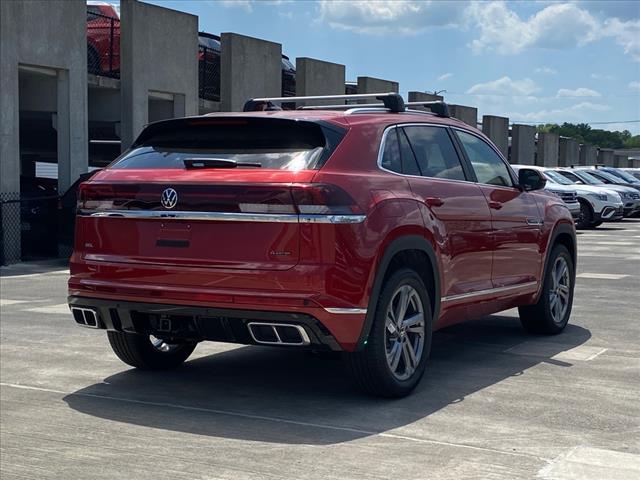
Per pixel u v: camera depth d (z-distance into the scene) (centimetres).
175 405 600
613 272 1443
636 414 570
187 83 2262
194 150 611
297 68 2795
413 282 609
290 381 665
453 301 664
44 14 1817
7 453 505
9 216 1727
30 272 1541
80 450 509
